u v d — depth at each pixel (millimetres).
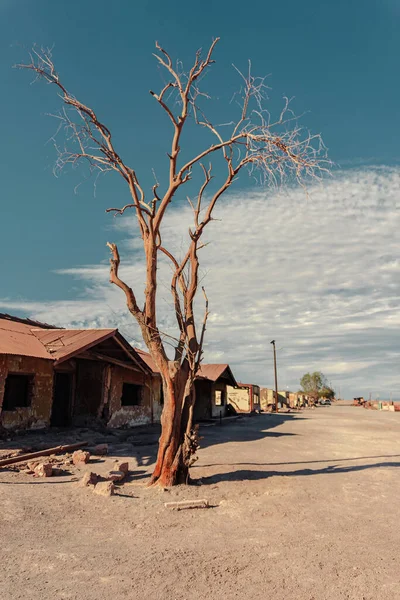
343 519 6418
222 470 9969
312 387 101250
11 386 14188
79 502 6773
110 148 8695
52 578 4082
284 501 7379
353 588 4008
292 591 3930
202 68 8695
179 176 8609
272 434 19000
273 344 53219
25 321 19547
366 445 15961
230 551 4914
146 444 13906
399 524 6211
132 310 8414
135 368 19484
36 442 12680
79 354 16016
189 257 9164
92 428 17031
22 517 5891
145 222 8812
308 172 8031
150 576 4176
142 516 6246
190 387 8500
